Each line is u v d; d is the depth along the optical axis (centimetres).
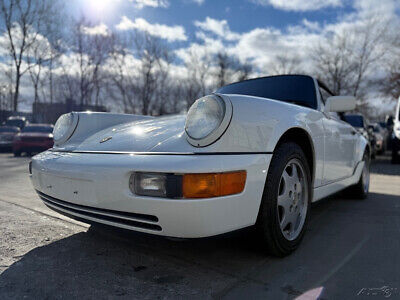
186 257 186
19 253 192
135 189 142
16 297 140
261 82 296
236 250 196
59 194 177
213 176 136
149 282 155
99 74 2594
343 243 214
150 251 195
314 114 222
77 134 220
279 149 177
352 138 302
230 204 142
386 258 187
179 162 136
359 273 166
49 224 251
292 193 193
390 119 873
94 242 211
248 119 156
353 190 356
